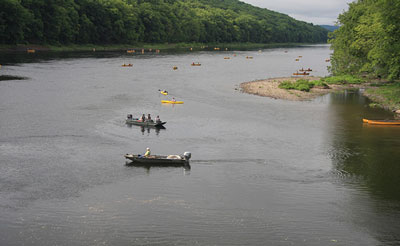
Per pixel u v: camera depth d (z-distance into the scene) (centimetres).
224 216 2527
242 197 2820
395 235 2322
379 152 3881
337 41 9475
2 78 7919
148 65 11631
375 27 7112
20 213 2522
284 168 3422
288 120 5203
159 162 3469
